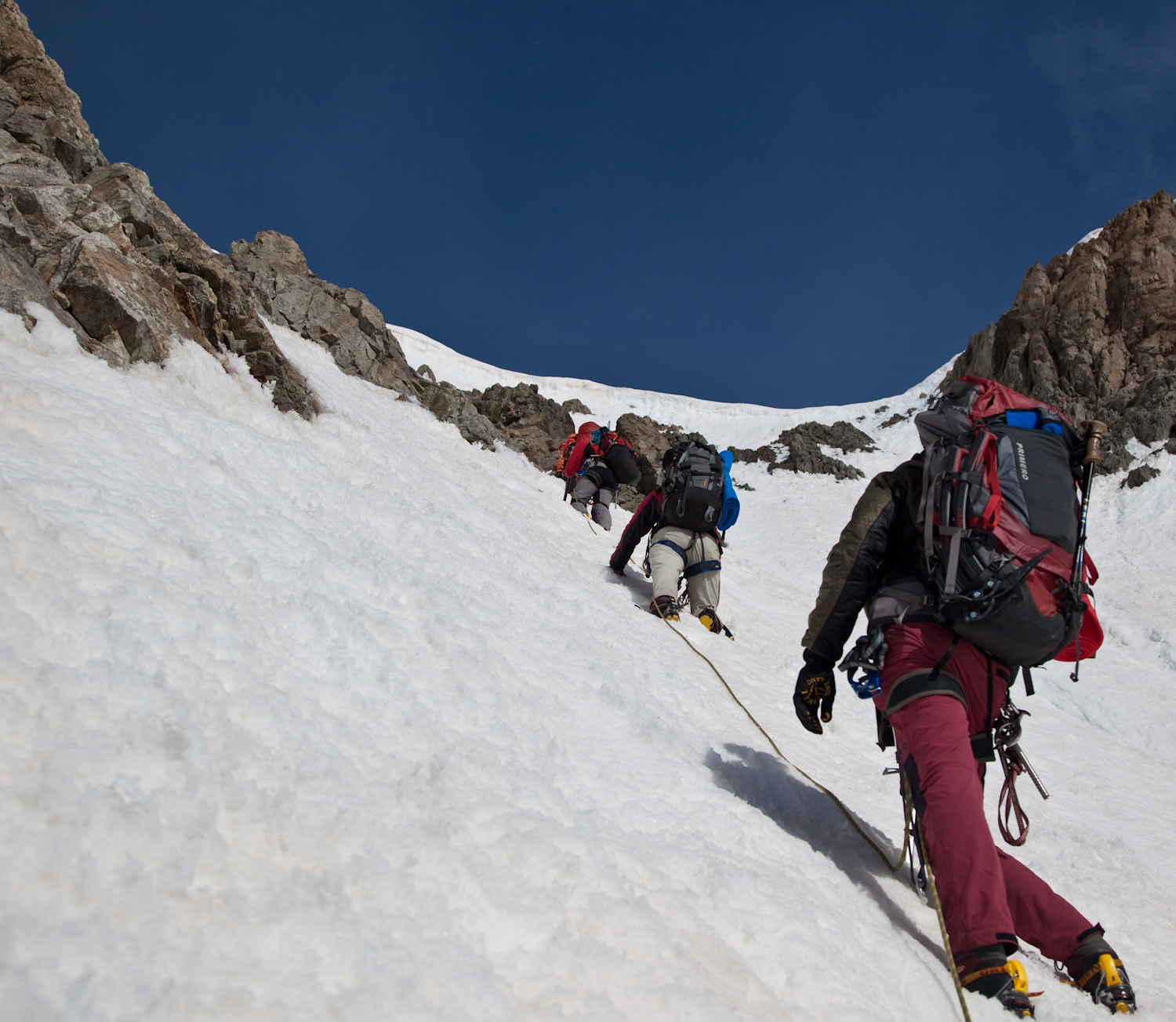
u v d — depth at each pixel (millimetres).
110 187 5723
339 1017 1249
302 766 1835
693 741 3365
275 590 2607
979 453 2551
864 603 2828
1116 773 7617
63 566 2078
